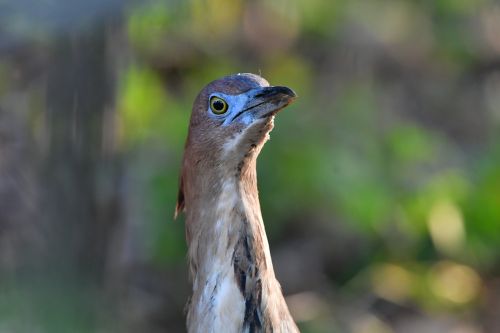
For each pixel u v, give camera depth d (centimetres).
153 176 1222
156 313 1199
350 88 1645
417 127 1612
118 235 631
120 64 550
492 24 1966
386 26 1823
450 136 1703
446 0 1916
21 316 432
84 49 495
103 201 560
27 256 494
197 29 1426
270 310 691
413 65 1783
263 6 1667
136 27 750
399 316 1375
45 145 532
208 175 701
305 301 1326
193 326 700
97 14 359
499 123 1731
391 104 1692
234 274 688
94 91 516
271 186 1292
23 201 776
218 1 1473
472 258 1451
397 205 1404
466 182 1477
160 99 1333
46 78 517
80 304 457
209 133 700
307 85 1578
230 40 1552
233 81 699
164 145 1260
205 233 703
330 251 1377
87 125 525
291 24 1681
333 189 1318
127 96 1156
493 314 1412
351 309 1345
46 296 446
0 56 874
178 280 1233
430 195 1421
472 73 1850
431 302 1401
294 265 1355
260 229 702
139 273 1194
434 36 1872
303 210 1338
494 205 1457
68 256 514
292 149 1304
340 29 1739
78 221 532
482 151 1622
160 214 1209
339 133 1424
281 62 1598
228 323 682
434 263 1432
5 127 898
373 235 1402
